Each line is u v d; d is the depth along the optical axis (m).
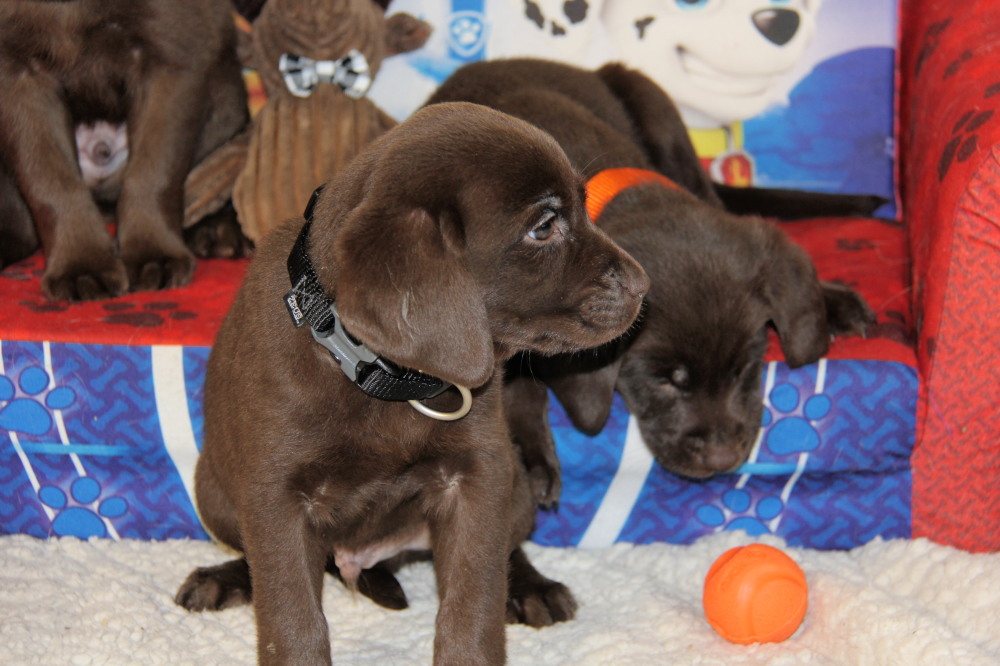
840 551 1.14
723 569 1.00
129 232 1.23
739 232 1.11
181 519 1.15
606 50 1.48
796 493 1.14
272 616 0.90
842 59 1.45
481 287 0.88
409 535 1.01
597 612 1.06
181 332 1.11
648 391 1.10
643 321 1.08
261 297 0.91
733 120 1.47
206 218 1.33
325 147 1.27
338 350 0.86
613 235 1.10
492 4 1.46
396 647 1.02
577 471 1.13
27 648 0.98
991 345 1.06
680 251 1.08
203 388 1.08
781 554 1.01
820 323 1.10
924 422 1.10
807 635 1.02
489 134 0.87
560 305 0.90
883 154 1.46
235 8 1.42
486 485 0.93
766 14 1.45
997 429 1.09
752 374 1.10
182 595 1.05
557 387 1.09
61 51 1.23
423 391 0.88
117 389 1.10
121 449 1.12
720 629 1.00
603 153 1.20
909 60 1.40
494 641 0.92
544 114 1.22
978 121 1.06
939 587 1.04
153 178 1.24
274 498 0.90
